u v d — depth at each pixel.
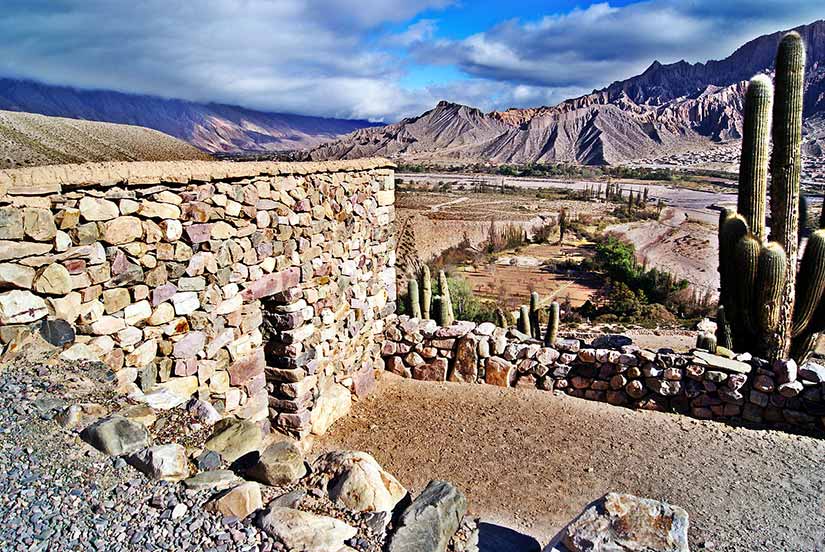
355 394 6.91
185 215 4.17
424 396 7.06
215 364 4.59
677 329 19.42
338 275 6.49
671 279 30.66
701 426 6.09
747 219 8.14
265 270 5.16
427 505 2.88
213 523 2.53
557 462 5.34
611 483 4.95
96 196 3.51
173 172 4.01
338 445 5.86
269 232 5.17
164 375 4.10
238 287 4.82
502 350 7.30
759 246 7.49
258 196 4.98
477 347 7.38
